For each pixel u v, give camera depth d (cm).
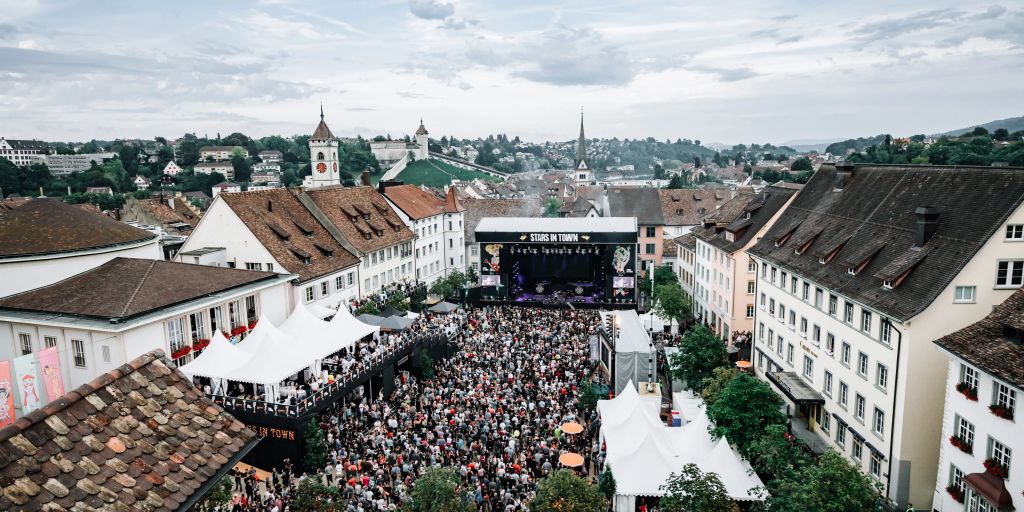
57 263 4594
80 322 3834
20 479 819
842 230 4153
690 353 4519
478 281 9388
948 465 2716
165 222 8550
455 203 9488
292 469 3622
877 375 3294
